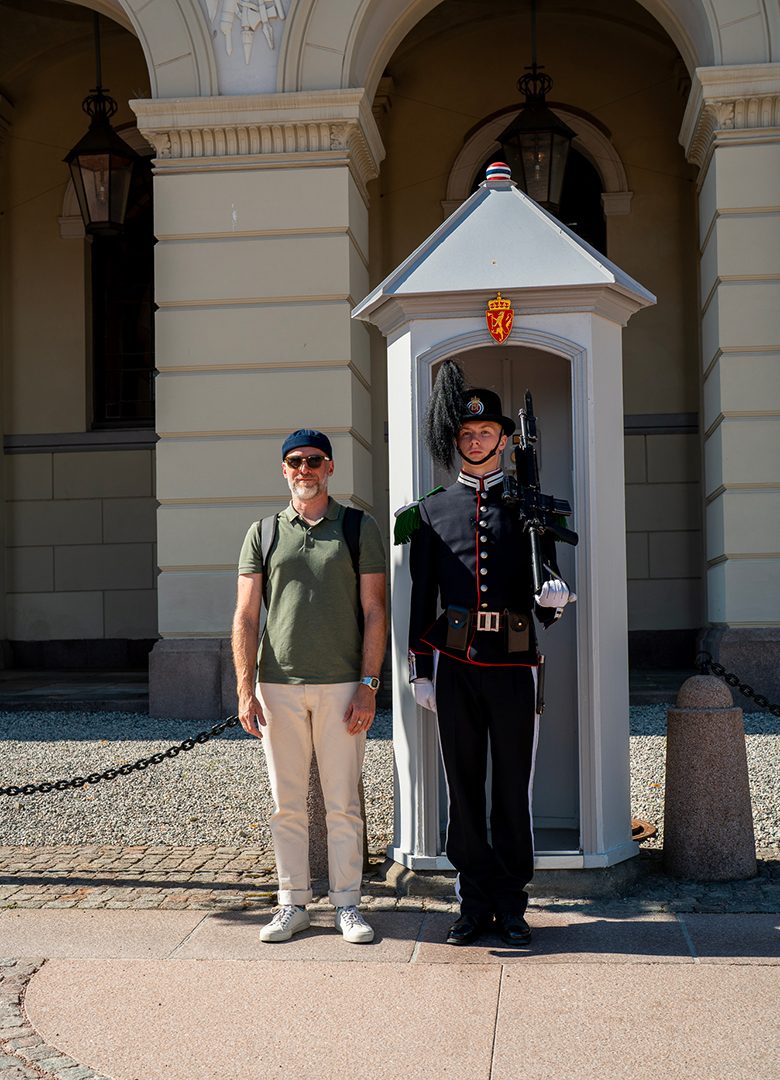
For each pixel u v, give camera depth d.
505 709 4.45
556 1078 3.37
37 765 7.77
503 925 4.46
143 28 9.69
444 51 12.72
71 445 13.28
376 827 6.18
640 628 12.21
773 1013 3.76
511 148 10.06
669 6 10.13
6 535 13.31
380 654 4.62
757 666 9.12
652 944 4.40
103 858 5.81
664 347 12.30
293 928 4.61
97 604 13.27
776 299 9.24
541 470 5.38
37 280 13.33
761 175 9.25
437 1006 3.88
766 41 9.23
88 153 10.35
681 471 12.24
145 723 9.32
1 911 5.02
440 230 5.08
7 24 12.71
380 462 12.06
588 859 4.96
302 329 9.52
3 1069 3.51
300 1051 3.59
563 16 12.51
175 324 9.62
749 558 9.26
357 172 9.91
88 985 4.15
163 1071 3.48
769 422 9.24
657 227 12.38
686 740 5.26
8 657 13.23
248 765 7.67
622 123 12.49
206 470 9.59
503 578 4.48
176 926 4.79
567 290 4.89
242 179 9.58
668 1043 3.56
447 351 4.99
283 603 4.65
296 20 9.50
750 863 5.23
